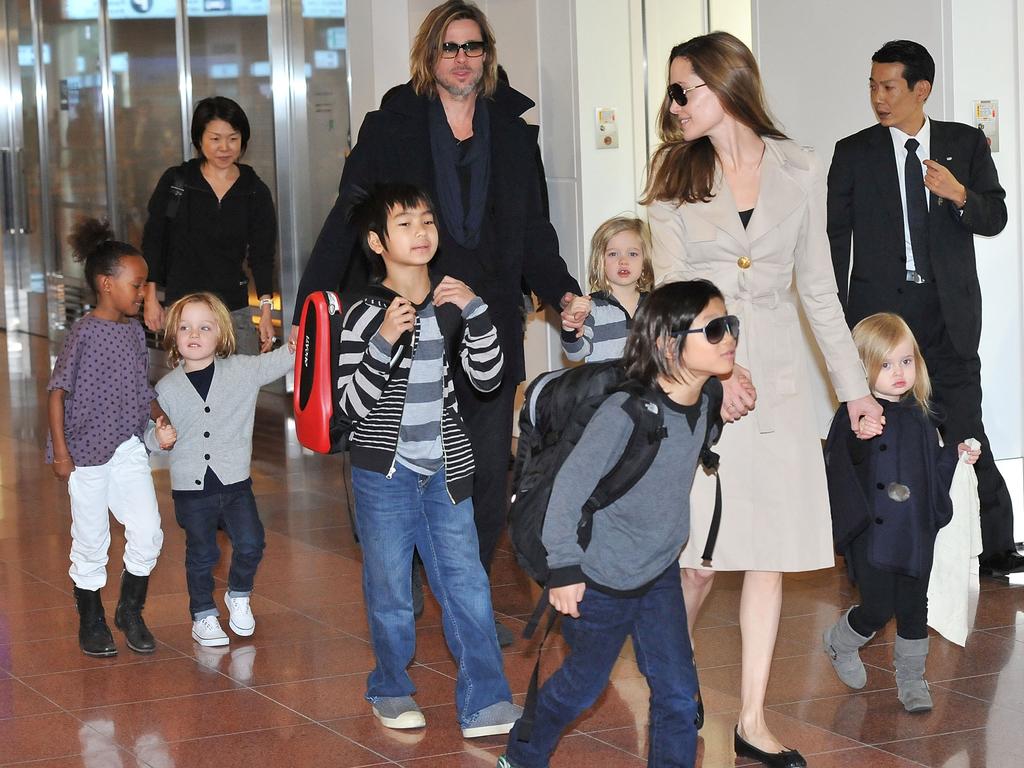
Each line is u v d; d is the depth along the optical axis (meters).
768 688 4.66
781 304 4.01
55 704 4.63
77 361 4.94
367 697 4.40
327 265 4.99
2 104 16.05
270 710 4.53
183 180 7.36
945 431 5.89
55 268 15.33
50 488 8.31
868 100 6.60
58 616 5.69
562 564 3.24
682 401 3.38
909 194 5.78
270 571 6.33
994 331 6.32
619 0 7.89
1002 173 6.25
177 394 5.18
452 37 4.92
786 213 3.95
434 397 4.13
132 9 13.03
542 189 5.81
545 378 3.46
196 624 5.26
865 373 4.15
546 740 3.60
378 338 3.89
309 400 4.03
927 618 4.59
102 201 14.00
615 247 5.12
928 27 6.20
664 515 3.39
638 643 3.52
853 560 4.49
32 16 15.25
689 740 3.48
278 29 10.95
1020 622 5.33
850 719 4.36
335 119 10.63
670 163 4.03
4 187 15.84
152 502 5.11
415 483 4.20
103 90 13.69
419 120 5.01
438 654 5.09
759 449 3.95
